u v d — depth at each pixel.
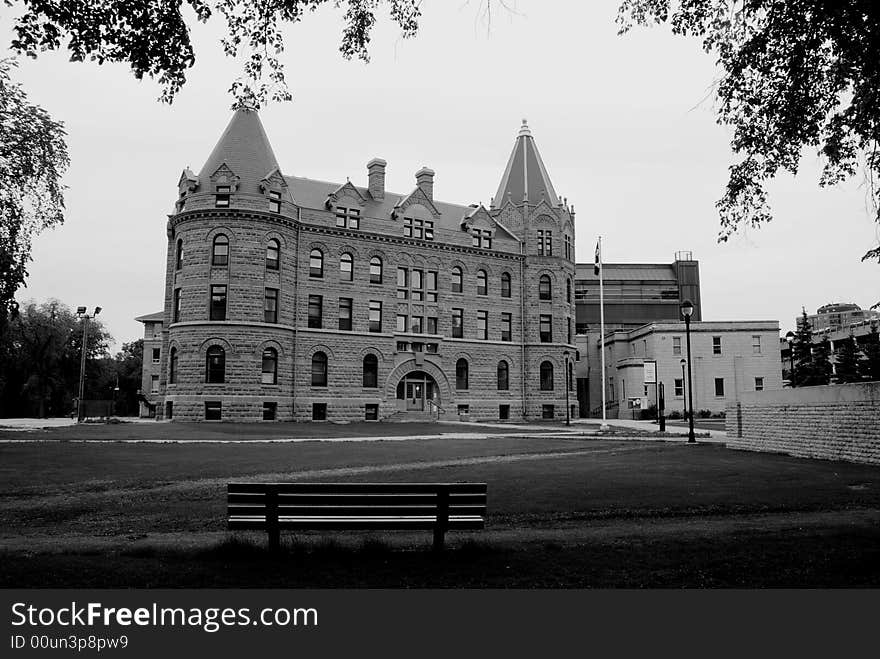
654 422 59.34
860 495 14.96
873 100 12.09
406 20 12.00
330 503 8.87
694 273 97.19
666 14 12.73
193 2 10.62
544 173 70.94
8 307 23.36
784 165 13.80
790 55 12.38
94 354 88.44
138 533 11.61
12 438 31.91
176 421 48.00
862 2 10.39
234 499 8.87
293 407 52.09
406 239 59.19
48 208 23.19
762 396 27.20
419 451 26.77
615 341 82.25
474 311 62.88
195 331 48.88
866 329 81.00
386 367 57.19
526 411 64.38
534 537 10.60
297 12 11.44
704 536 10.40
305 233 54.38
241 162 51.34
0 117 21.08
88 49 10.29
